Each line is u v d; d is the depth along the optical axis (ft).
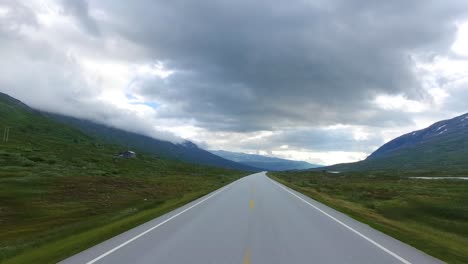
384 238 39.83
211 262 28.37
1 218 84.94
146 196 129.18
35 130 623.77
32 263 29.12
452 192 136.98
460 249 37.19
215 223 50.11
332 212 64.54
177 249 33.19
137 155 466.70
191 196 103.65
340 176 359.46
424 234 46.37
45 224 76.84
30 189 130.52
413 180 258.78
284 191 120.47
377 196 120.06
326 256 30.76
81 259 29.60
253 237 39.37
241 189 128.77
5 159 223.10
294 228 46.03
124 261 28.76
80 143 545.44
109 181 174.60
